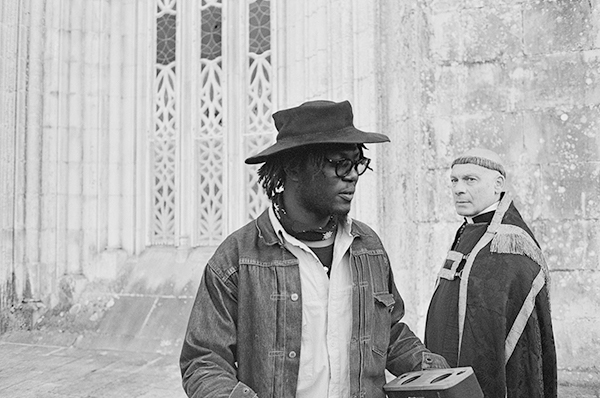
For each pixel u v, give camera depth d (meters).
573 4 4.35
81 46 6.13
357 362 1.58
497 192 2.69
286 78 5.69
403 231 4.57
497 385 2.38
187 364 1.56
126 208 6.10
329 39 5.07
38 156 6.00
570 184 4.29
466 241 2.69
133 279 5.81
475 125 4.47
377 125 4.71
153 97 6.15
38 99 6.02
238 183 5.87
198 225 5.97
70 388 4.29
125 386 4.31
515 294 2.43
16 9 6.02
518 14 4.45
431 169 4.52
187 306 5.36
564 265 4.26
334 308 1.59
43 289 5.91
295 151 1.54
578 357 4.16
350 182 1.54
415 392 1.51
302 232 1.59
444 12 4.57
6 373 4.68
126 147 6.13
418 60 4.57
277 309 1.54
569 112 4.32
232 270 1.58
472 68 4.50
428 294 4.44
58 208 5.99
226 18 5.96
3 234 5.91
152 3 6.20
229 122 5.89
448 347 2.56
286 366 1.53
